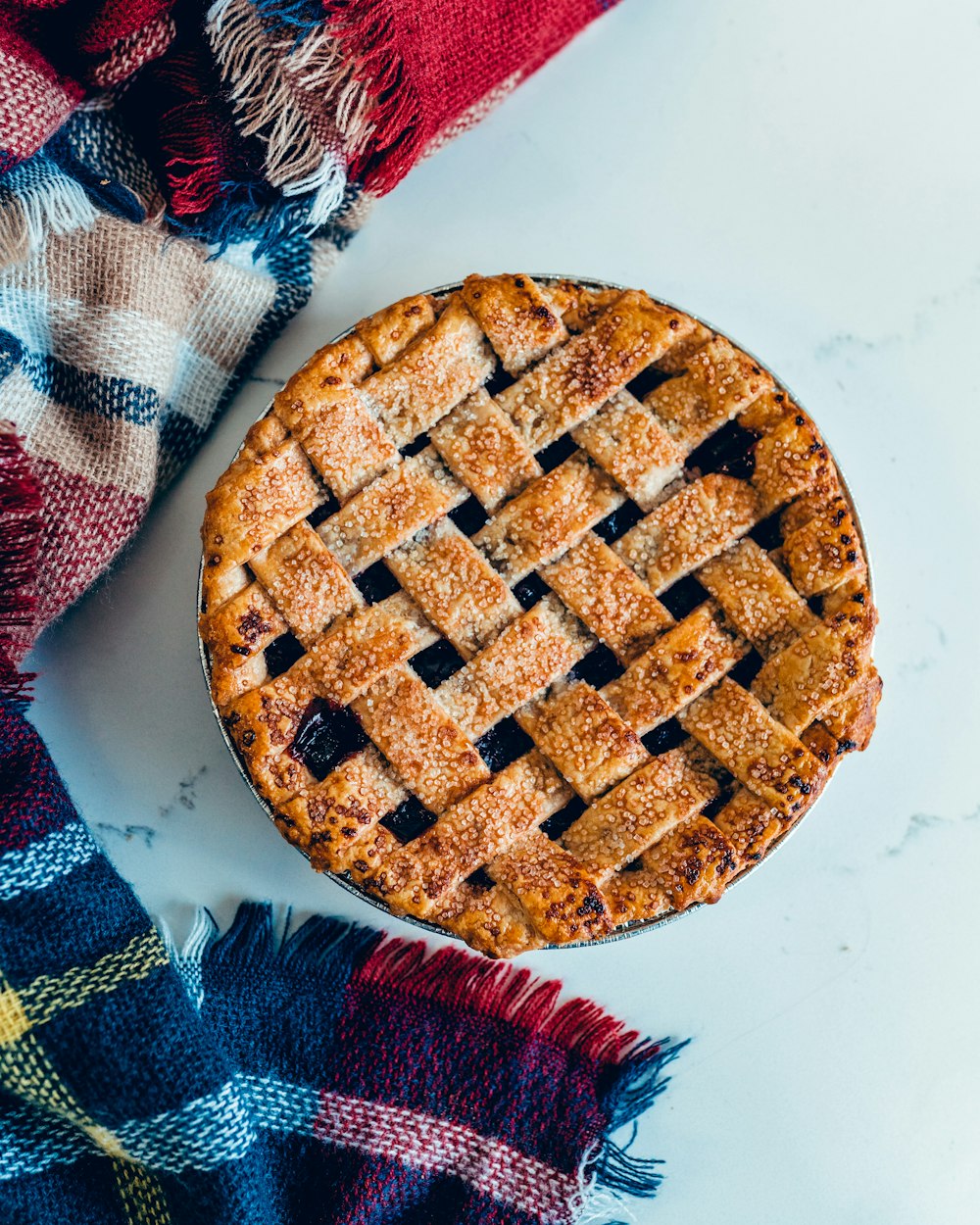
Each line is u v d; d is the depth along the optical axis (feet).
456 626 2.12
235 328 2.31
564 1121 2.29
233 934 2.30
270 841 2.33
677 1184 2.35
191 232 2.26
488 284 2.15
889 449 2.39
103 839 2.32
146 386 2.22
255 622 2.12
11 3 2.15
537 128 2.39
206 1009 2.25
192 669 2.33
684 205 2.39
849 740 2.14
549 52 2.35
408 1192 2.26
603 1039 2.34
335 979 2.29
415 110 2.23
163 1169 2.16
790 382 2.39
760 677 2.15
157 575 2.34
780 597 2.13
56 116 2.19
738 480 2.14
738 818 2.13
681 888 2.11
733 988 2.36
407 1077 2.28
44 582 2.21
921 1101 2.36
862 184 2.40
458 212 2.38
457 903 2.13
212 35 2.17
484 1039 2.30
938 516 2.39
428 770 2.11
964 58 2.41
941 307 2.40
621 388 2.15
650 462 2.13
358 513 2.13
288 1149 2.25
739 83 2.40
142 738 2.33
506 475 2.14
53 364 2.26
